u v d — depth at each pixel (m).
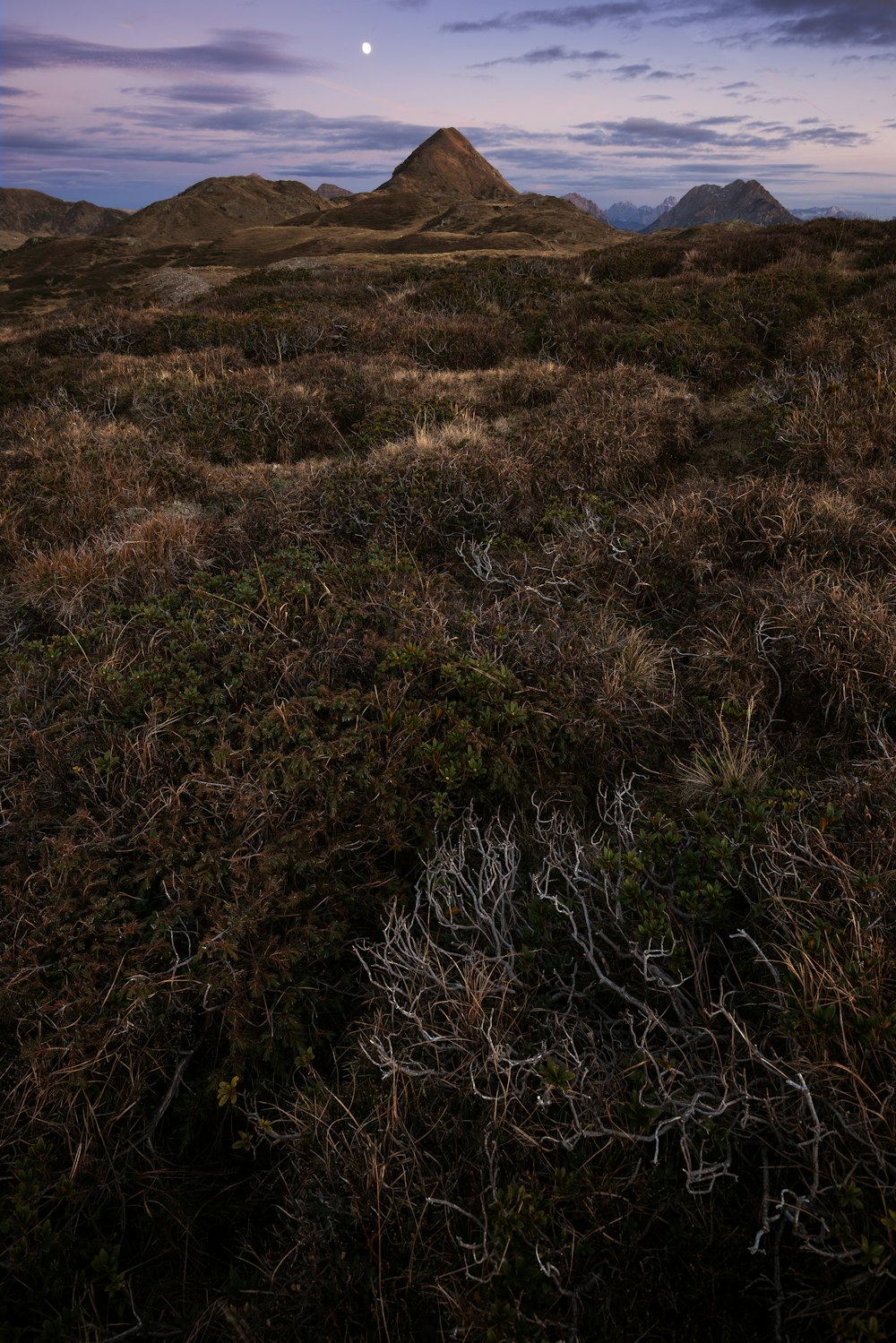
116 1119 2.29
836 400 7.02
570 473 6.66
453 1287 1.79
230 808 3.02
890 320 10.26
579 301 12.90
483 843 3.08
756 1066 2.07
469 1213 1.84
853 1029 1.94
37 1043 2.34
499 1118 2.00
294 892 2.80
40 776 3.29
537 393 9.16
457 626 4.30
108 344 13.60
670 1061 1.98
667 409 7.62
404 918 2.69
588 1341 1.67
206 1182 2.34
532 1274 1.70
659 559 5.20
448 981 2.48
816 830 2.68
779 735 3.79
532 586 4.94
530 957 2.44
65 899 2.75
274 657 3.98
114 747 3.40
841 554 4.89
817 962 2.16
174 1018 2.56
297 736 3.39
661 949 2.26
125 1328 1.98
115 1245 2.13
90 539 5.93
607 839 3.07
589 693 3.81
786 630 4.23
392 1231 1.93
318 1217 2.01
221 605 4.65
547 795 3.38
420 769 3.31
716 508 5.51
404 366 11.05
